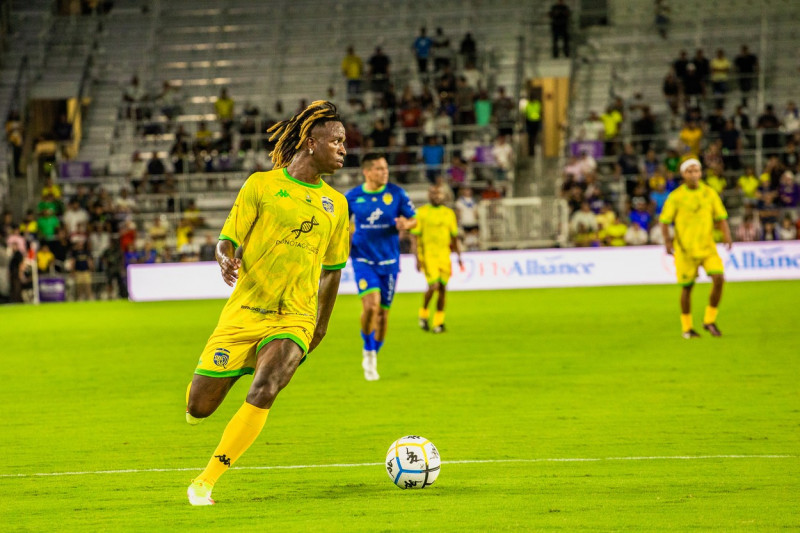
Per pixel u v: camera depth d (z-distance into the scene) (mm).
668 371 41125
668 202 51156
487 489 22016
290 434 29797
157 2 130875
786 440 27078
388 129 107375
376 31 126125
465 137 111250
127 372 46375
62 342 60562
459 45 122500
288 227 20703
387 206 39938
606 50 121750
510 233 95062
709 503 20344
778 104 113812
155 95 123312
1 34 124000
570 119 115438
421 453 22281
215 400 20891
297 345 20562
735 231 93938
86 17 129375
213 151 110062
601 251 89688
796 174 99688
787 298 71375
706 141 105250
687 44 120938
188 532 18953
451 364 45375
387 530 18656
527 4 125062
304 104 113438
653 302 73062
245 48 126312
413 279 91188
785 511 19609
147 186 108562
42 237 100312
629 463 24516
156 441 29359
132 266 94000
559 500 20828
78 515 20594
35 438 30312
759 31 119875
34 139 116250
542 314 67312
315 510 20406
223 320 20891
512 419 31359
